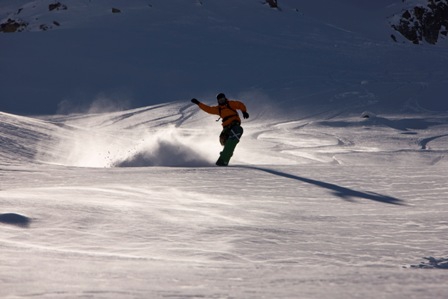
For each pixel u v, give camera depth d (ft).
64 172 96.43
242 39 514.68
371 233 51.55
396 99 320.09
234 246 43.68
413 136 214.90
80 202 57.93
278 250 43.01
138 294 22.90
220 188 77.87
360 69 421.18
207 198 69.36
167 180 85.20
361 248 44.80
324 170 99.81
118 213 54.13
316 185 82.84
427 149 183.93
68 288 24.02
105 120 275.39
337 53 479.41
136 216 53.72
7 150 126.62
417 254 42.78
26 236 43.27
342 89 345.92
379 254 42.63
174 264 34.81
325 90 343.46
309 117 284.20
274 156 162.71
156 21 580.71
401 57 474.90
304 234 50.03
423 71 422.00
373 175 94.17
